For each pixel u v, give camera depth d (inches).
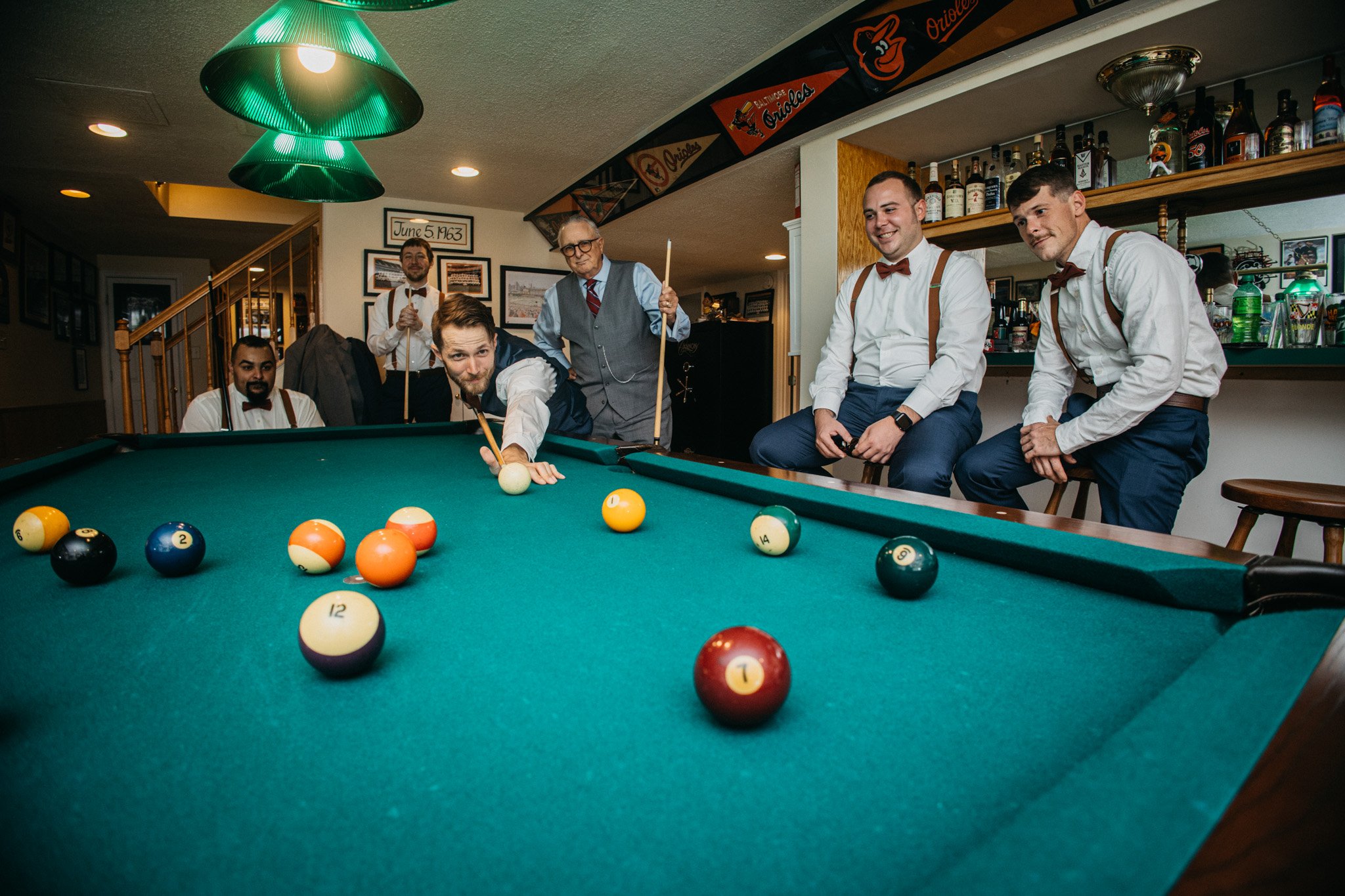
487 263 223.5
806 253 130.3
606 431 129.8
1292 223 90.8
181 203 229.9
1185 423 75.4
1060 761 20.6
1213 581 31.2
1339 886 14.6
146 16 111.2
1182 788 15.8
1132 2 81.7
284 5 68.0
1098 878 13.2
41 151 170.6
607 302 124.7
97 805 18.7
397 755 21.3
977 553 40.8
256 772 20.4
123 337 163.3
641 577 39.7
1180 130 95.8
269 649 30.0
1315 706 22.1
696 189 166.9
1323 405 88.9
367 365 179.8
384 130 82.3
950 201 119.6
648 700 24.9
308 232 242.1
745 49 122.3
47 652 29.6
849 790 19.3
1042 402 87.0
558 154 174.4
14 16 110.9
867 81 109.9
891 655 28.5
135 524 54.4
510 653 29.2
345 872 16.2
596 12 111.0
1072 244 81.7
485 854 16.8
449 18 112.1
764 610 34.2
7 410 219.3
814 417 106.0
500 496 64.3
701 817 18.1
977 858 14.0
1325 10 78.6
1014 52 93.4
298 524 54.4
